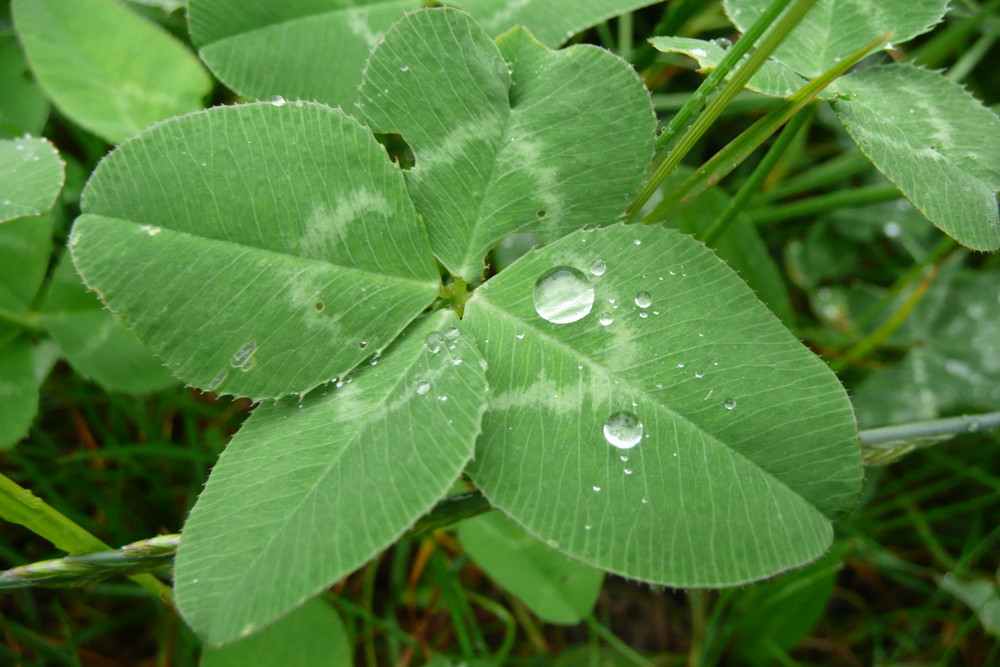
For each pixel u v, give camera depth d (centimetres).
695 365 8
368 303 8
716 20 13
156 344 8
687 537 8
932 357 12
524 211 9
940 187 9
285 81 10
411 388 8
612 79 9
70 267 10
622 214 9
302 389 8
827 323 13
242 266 8
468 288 9
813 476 8
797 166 14
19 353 10
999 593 11
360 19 10
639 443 8
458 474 8
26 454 11
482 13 10
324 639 10
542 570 10
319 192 8
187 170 8
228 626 7
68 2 11
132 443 12
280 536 8
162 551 9
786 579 11
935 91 9
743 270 11
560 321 8
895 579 12
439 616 12
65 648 11
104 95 11
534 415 8
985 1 13
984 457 12
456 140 9
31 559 11
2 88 11
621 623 12
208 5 10
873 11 10
